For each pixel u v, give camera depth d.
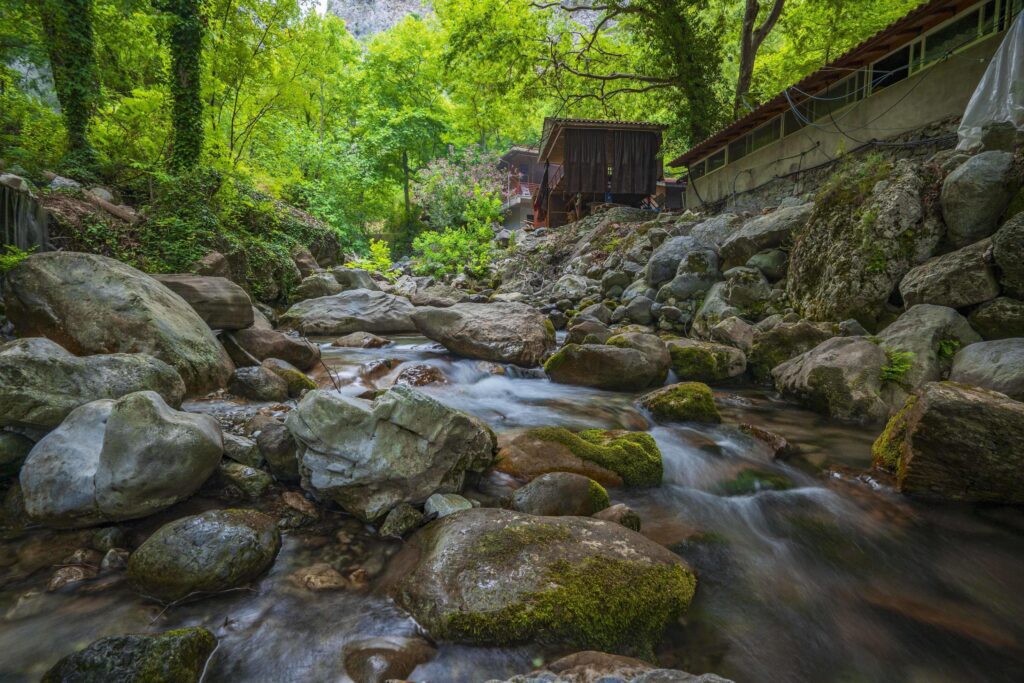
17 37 9.27
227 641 2.06
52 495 2.59
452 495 3.08
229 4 12.44
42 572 2.39
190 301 5.35
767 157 14.14
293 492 3.10
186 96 10.86
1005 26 8.32
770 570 2.74
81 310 4.09
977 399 3.31
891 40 10.18
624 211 17.23
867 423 5.11
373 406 3.01
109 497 2.56
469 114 24.91
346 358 6.98
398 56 29.89
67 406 3.05
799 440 4.68
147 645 1.82
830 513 3.36
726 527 3.17
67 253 4.38
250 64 13.59
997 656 2.17
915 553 2.93
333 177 24.42
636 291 10.43
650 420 5.11
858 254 6.52
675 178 25.61
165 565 2.28
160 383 3.52
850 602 2.51
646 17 18.12
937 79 9.36
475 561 2.32
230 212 10.60
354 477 2.84
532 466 3.60
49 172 9.27
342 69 30.95
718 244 10.49
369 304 9.91
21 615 2.13
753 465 4.08
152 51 12.67
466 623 2.10
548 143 21.34
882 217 6.39
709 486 3.72
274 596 2.33
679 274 9.44
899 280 6.23
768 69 21.17
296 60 15.96
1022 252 4.88
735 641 2.22
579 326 8.19
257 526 2.57
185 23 10.59
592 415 5.16
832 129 11.87
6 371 2.89
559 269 15.62
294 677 1.90
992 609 2.48
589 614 2.14
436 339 7.45
